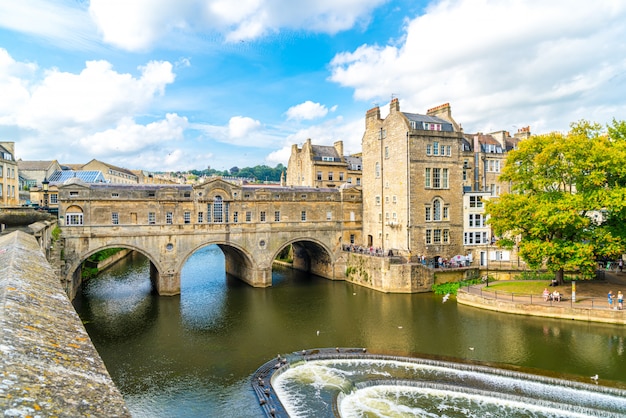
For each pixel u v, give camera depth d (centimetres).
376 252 5609
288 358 2944
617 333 3291
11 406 392
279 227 5553
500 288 4431
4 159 6519
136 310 4303
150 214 4838
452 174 5531
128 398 2445
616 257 4994
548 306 3722
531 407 2264
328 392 2436
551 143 4100
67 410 429
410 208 5272
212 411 2281
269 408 2228
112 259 7281
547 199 4078
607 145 3994
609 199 3644
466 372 2695
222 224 5162
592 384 2403
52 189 7094
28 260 1326
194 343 3344
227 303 4594
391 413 2225
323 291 5178
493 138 6769
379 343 3262
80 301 4644
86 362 598
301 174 8231
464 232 5600
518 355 2931
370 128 6088
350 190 6106
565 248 3722
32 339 595
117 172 11412
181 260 4953
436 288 4931
